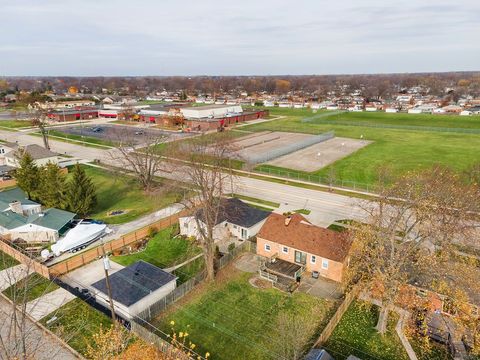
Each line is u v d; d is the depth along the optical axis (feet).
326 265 127.54
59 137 390.21
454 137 370.73
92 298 118.62
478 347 86.69
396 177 232.12
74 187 175.63
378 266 105.09
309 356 86.58
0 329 100.17
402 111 612.29
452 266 109.91
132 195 212.84
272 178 246.88
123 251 148.77
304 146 336.08
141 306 111.14
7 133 410.93
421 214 103.50
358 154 303.27
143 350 91.71
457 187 145.48
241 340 99.55
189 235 159.12
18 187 206.28
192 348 94.79
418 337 96.63
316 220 179.42
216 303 115.44
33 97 594.65
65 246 146.51
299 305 114.21
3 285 122.83
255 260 141.08
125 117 505.25
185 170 171.53
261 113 542.57
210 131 407.64
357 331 102.32
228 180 236.43
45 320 105.60
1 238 156.56
